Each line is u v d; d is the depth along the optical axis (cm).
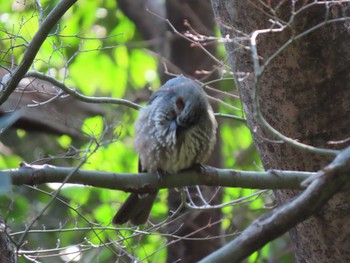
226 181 963
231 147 2062
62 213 1697
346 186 714
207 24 1833
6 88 1002
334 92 1029
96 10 2103
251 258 1736
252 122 1078
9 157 1855
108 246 1185
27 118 1675
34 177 879
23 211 1488
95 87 2150
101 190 1877
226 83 1736
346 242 1053
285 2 1005
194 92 1020
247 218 1647
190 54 1770
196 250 1602
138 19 2027
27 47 997
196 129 1011
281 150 1053
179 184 978
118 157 1984
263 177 954
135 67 2134
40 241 1563
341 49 1023
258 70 797
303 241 1087
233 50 1000
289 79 1029
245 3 1023
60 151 1705
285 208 701
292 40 816
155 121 1028
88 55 2070
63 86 1088
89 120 1834
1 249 1006
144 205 1082
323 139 1038
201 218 1592
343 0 951
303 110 1036
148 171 1039
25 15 1761
